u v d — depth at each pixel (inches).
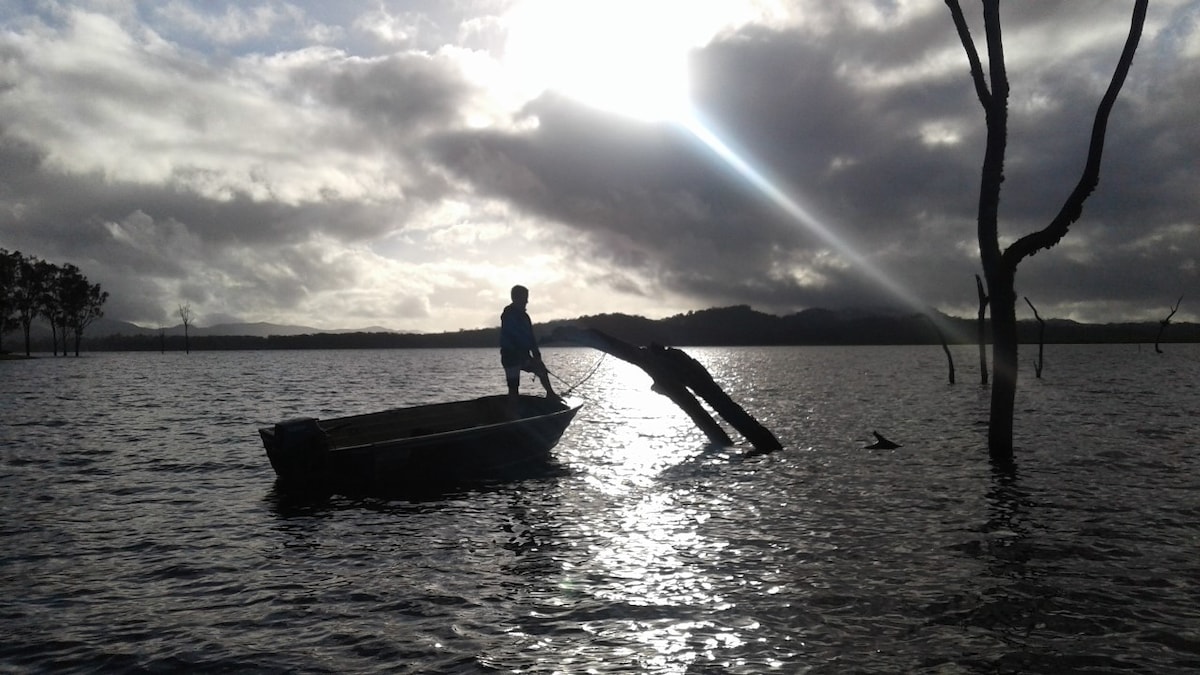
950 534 383.9
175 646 253.8
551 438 627.2
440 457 545.3
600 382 2158.0
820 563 338.3
